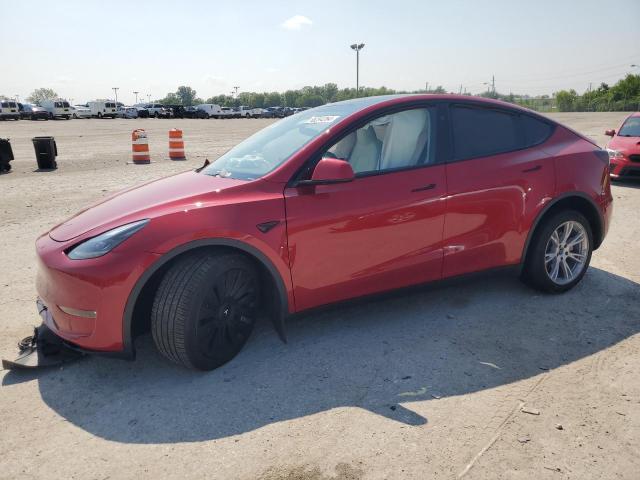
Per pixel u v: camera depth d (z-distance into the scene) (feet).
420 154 11.48
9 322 12.39
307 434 8.14
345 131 10.88
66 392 9.51
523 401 8.89
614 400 8.86
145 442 8.06
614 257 16.90
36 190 31.04
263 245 9.78
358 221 10.56
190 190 10.49
